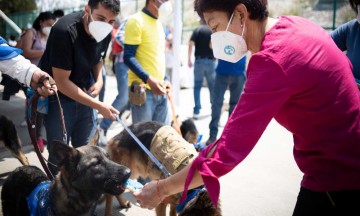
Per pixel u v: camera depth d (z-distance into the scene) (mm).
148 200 1843
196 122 7664
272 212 3783
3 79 3926
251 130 1412
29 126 2641
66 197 2520
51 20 6980
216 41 1775
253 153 5547
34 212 2547
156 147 3127
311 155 1564
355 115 1502
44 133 6277
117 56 6738
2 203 2980
